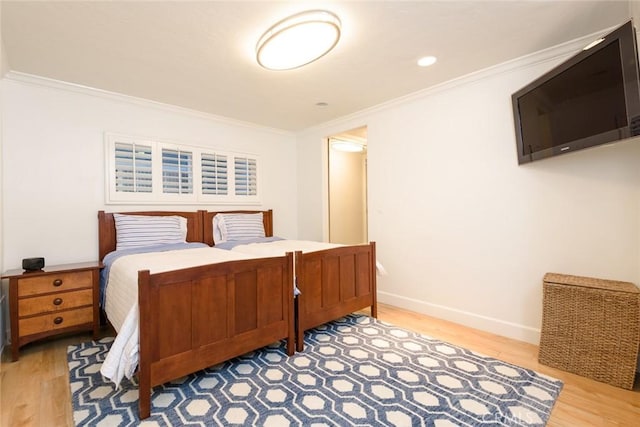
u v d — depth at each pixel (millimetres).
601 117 1722
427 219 3158
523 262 2520
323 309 2582
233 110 3633
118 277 2250
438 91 2996
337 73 2664
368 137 3709
